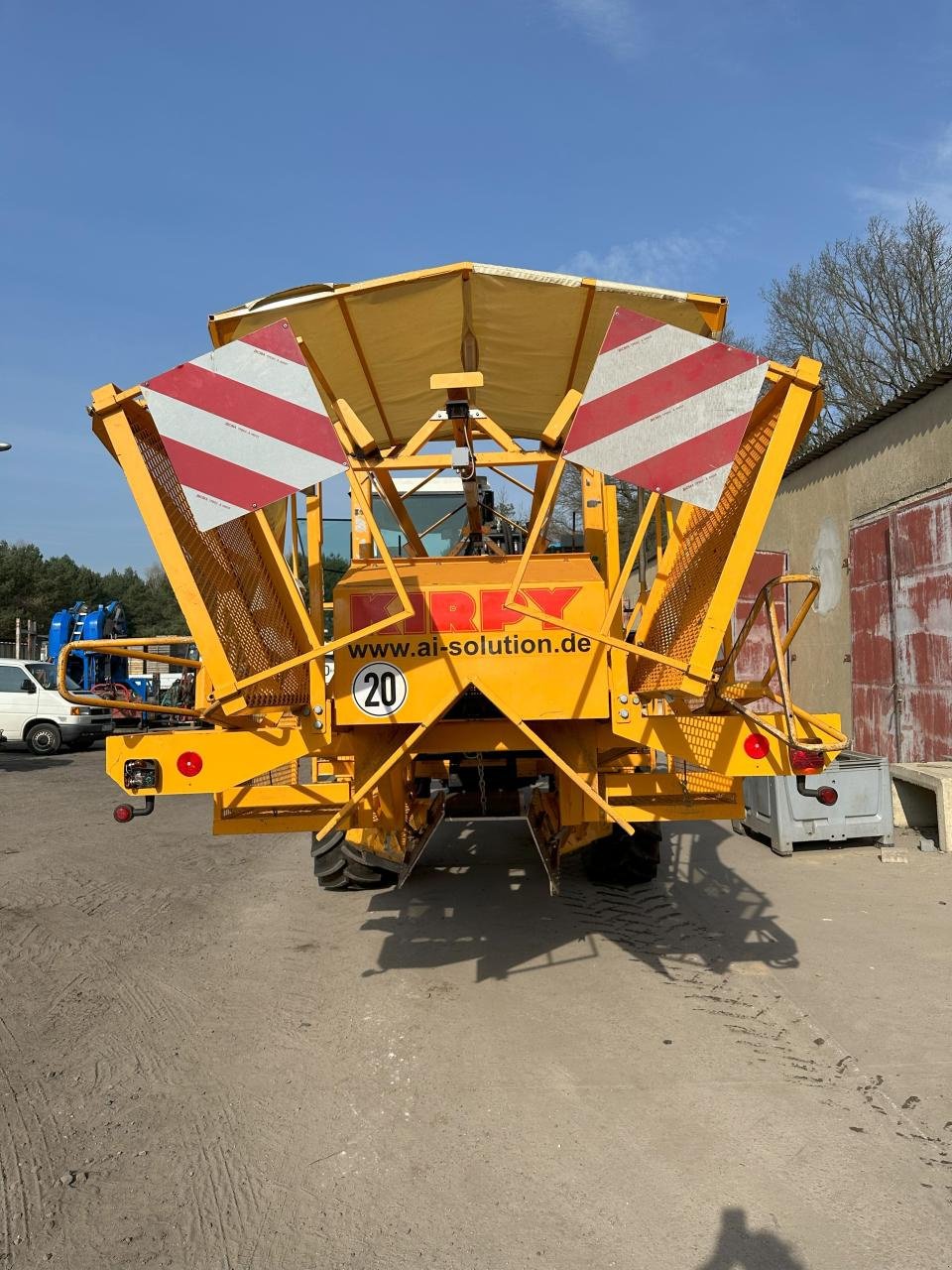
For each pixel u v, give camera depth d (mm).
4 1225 2775
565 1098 3516
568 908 6215
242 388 3422
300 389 3396
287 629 4453
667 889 6703
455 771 5891
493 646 4074
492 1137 3238
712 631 3590
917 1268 2498
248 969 5105
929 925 5711
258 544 4355
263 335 3402
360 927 5887
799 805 7785
